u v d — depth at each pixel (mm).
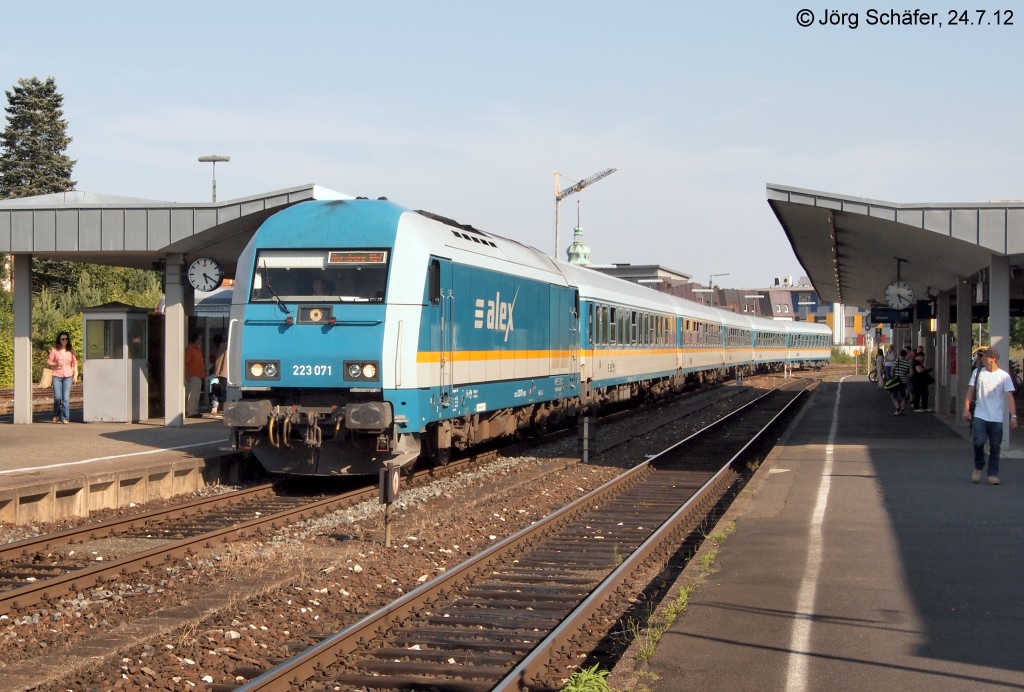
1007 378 13906
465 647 7617
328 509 13375
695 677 6113
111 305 22141
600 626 8109
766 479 14750
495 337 17375
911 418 26641
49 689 6594
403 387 13914
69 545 11156
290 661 6750
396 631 7930
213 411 24578
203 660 7188
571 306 22969
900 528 10883
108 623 8000
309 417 13984
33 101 60594
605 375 26500
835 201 16906
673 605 7754
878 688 5898
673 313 36625
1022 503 12438
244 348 14383
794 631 7047
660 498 15062
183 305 20844
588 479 17234
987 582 8445
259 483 16312
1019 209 16469
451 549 11164
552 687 6770
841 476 14969
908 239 19203
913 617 7391
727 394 44219
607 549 11352
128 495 14172
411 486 15453
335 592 9062
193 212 19656
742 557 9492
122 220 19906
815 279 35469
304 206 14836
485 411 17141
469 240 16609
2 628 7781
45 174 60656
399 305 14000
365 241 14289
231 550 10711
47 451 16469
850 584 8398
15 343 21609
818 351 81812
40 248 20172
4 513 12102
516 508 13930
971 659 6426
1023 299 28750
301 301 14242
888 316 34719
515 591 9320
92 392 21766
